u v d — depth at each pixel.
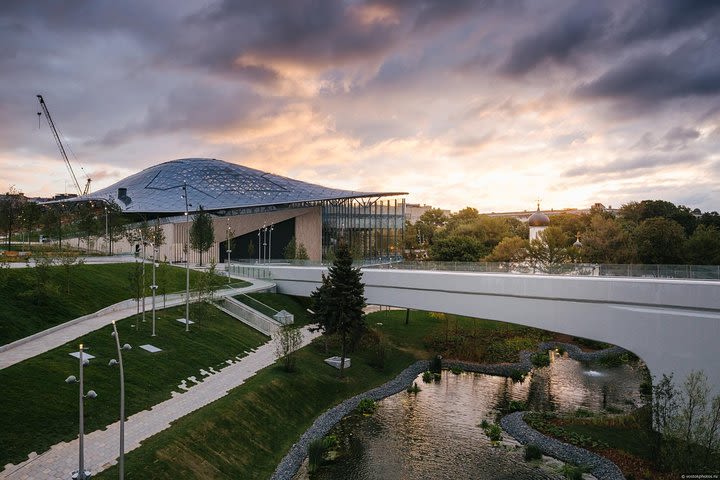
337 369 59.78
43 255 59.41
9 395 35.31
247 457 38.34
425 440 44.69
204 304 66.00
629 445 41.56
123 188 138.12
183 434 36.56
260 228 126.44
